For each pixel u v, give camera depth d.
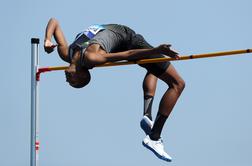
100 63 24.05
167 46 23.70
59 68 27.50
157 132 25.77
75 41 24.58
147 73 26.27
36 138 28.09
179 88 25.38
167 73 25.19
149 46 25.02
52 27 25.39
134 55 23.94
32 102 27.98
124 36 24.73
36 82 27.95
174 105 25.48
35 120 28.03
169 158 25.88
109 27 24.73
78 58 24.30
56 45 25.14
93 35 24.45
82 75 24.39
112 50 24.62
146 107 25.97
